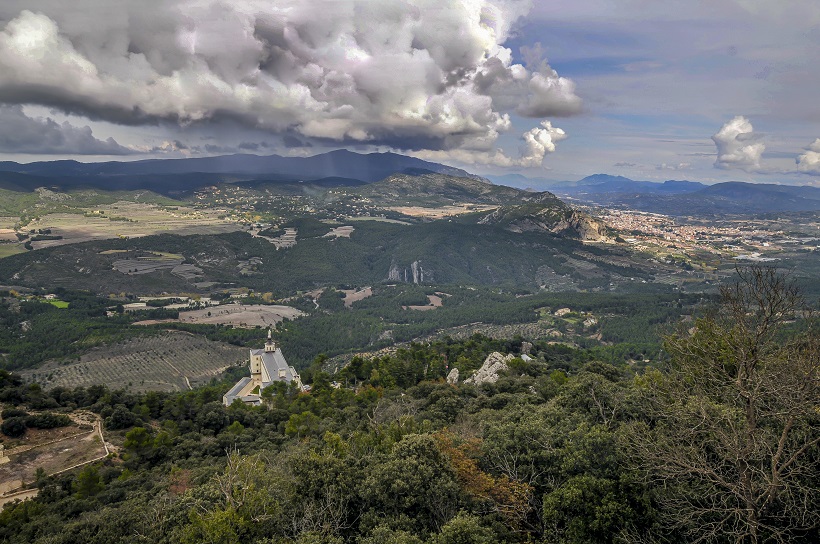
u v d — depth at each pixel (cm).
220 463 7000
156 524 3944
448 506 3612
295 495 3775
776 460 2666
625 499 3216
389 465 3806
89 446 7994
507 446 4097
